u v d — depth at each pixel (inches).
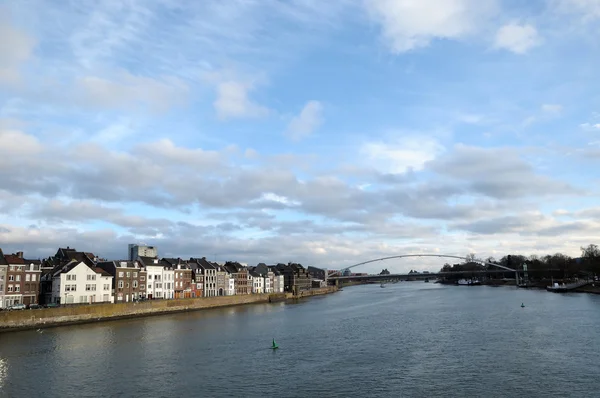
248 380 2199.8
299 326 4111.7
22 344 3228.3
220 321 4640.8
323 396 1941.4
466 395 1911.9
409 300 7544.3
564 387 1989.4
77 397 1984.5
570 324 3722.9
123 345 3149.6
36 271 5098.4
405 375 2229.3
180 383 2162.9
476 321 4116.6
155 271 6461.6
